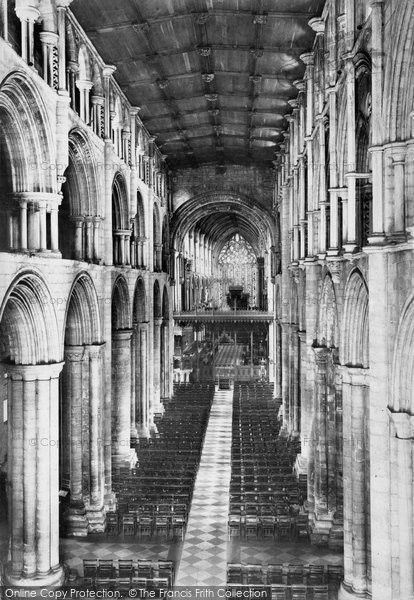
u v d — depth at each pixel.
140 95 33.00
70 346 24.56
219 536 24.20
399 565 14.62
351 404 18.31
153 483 28.44
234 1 23.75
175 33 26.23
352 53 17.67
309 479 25.58
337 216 20.20
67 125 20.16
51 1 19.34
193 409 44.41
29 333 18.94
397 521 14.68
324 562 21.67
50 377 19.38
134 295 36.34
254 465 30.97
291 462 31.38
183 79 31.59
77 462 24.55
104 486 26.12
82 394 24.83
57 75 19.77
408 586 14.44
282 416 41.03
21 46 17.62
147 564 20.61
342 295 19.70
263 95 33.97
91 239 25.67
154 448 34.22
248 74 31.12
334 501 23.70
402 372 14.23
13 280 16.55
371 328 14.92
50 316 19.25
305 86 30.48
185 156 47.53
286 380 39.47
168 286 49.53
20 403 19.08
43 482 19.16
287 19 24.98
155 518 24.44
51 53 19.27
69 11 22.50
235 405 46.41
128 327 32.06
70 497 24.73
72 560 21.98
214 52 28.66
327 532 23.39
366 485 17.91
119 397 31.62
